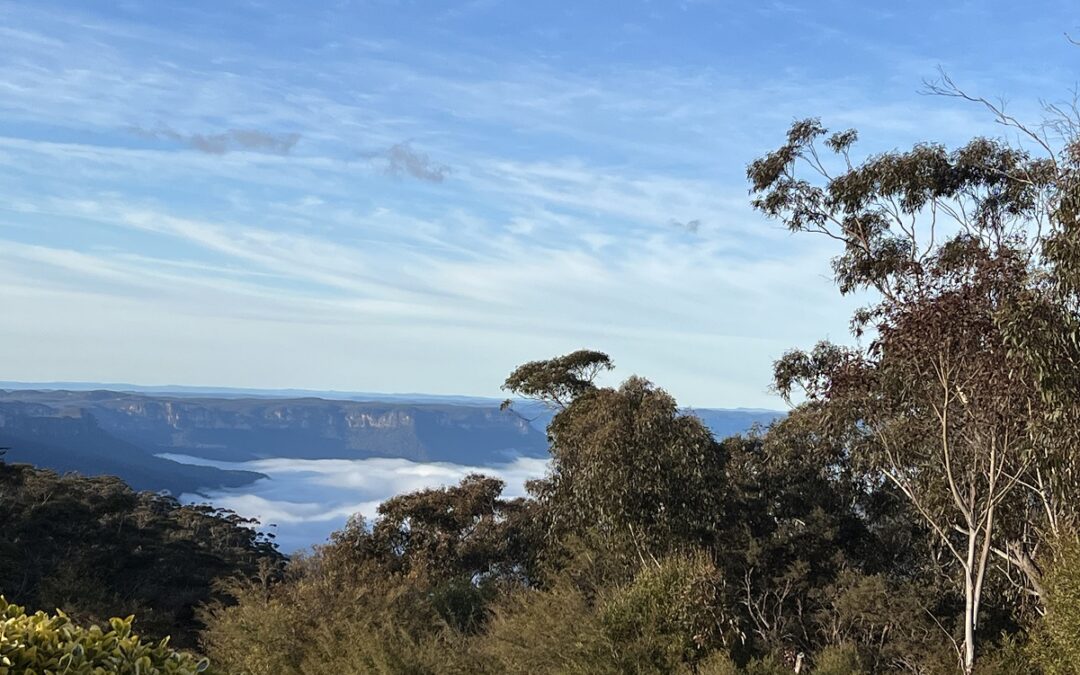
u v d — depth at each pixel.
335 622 15.00
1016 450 12.50
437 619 16.41
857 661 14.45
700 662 12.08
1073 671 10.12
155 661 5.16
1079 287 10.38
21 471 55.19
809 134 17.53
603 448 18.39
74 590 30.88
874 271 16.56
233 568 52.09
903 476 15.24
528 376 36.28
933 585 19.20
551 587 15.68
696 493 18.47
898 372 13.32
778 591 20.30
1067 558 10.42
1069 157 11.18
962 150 15.97
